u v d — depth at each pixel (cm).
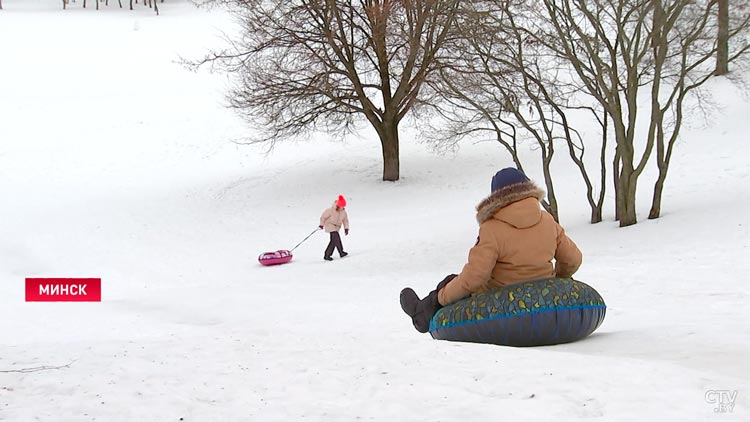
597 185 2397
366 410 350
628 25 2564
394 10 2464
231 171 3253
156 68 5066
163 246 2200
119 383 439
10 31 6159
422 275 1502
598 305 524
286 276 1711
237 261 1986
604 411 319
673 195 1977
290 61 2809
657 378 365
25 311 1334
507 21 2094
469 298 532
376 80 3906
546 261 523
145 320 1188
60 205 2745
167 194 2897
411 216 2375
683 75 1664
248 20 2850
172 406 375
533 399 348
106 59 5288
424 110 3309
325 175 3038
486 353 462
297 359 498
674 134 1697
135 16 7431
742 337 506
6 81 4628
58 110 4128
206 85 4672
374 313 1006
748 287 899
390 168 2880
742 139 2397
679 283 989
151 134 3822
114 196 2889
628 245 1491
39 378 464
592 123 3123
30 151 3509
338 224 1883
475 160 3020
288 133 2920
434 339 564
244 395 395
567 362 418
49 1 8562
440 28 2575
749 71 2903
